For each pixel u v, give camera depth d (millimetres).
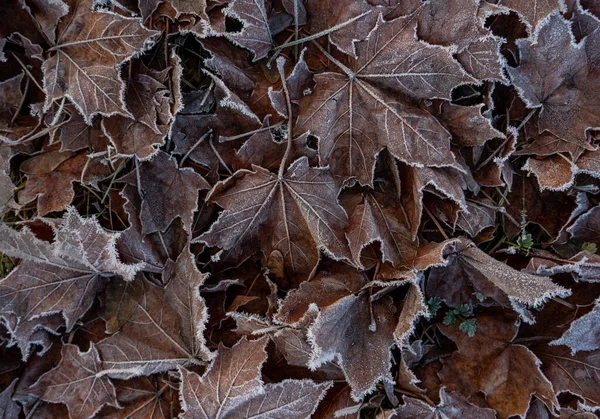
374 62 895
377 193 914
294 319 876
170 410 904
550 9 886
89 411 894
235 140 912
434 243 900
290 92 900
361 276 902
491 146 921
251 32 896
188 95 910
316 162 904
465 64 893
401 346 877
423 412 893
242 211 896
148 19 897
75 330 913
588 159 904
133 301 908
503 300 907
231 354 886
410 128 890
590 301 908
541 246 939
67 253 888
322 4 908
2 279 881
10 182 908
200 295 899
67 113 903
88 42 883
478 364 912
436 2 888
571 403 908
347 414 890
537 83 906
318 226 896
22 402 899
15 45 903
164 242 913
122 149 890
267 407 881
